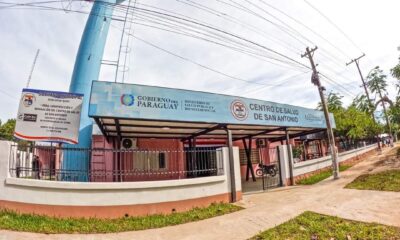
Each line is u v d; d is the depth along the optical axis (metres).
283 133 17.67
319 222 6.85
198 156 10.39
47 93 8.42
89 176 9.34
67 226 6.52
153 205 8.05
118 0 16.25
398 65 16.48
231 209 8.95
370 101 32.62
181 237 6.30
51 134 8.20
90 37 15.00
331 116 17.78
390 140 35.84
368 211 7.57
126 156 13.26
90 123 13.21
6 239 5.52
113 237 6.18
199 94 10.24
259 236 6.11
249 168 18.80
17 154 7.62
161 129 11.95
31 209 7.00
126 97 8.55
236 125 12.23
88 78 14.20
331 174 16.78
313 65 16.14
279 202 9.56
